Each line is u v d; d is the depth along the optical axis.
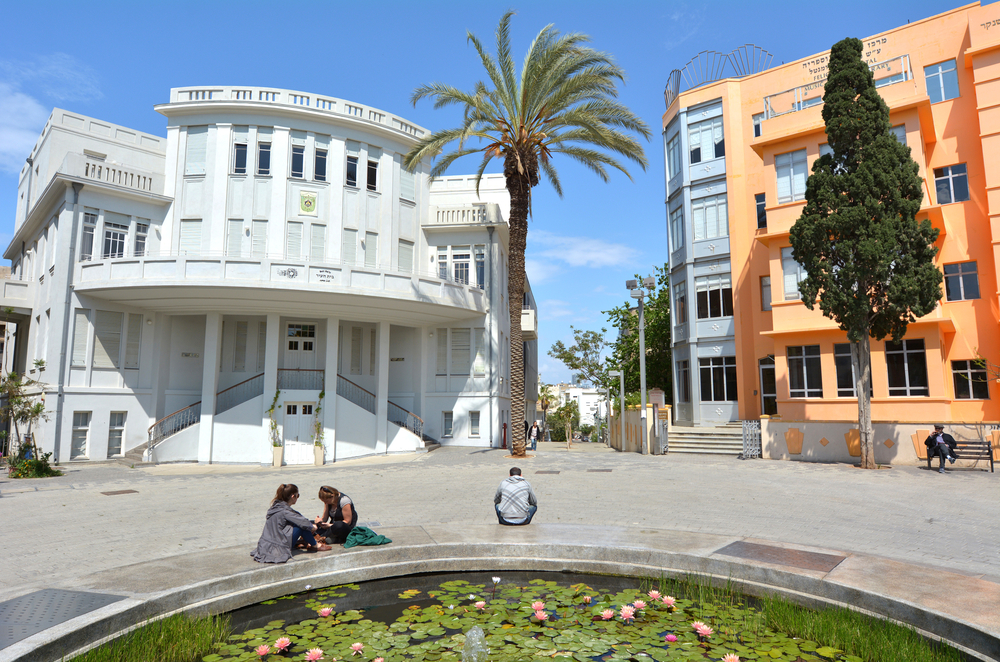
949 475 15.34
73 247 22.02
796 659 4.59
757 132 26.08
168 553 7.84
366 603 6.14
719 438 23.36
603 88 20.97
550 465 19.28
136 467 20.97
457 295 25.73
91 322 22.23
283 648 4.79
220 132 24.08
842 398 19.84
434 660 4.64
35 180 27.75
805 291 18.30
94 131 25.38
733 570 6.37
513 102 21.75
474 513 10.51
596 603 5.93
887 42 22.34
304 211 24.42
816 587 5.76
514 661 4.58
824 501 11.42
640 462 20.00
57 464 20.88
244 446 22.75
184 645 4.76
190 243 23.69
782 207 21.73
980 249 19.52
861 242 17.14
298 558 6.73
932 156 20.84
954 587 5.52
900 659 4.39
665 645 4.88
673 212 29.48
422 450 25.44
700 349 26.80
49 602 5.29
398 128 27.11
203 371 24.28
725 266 26.41
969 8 20.64
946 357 19.78
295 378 25.45
